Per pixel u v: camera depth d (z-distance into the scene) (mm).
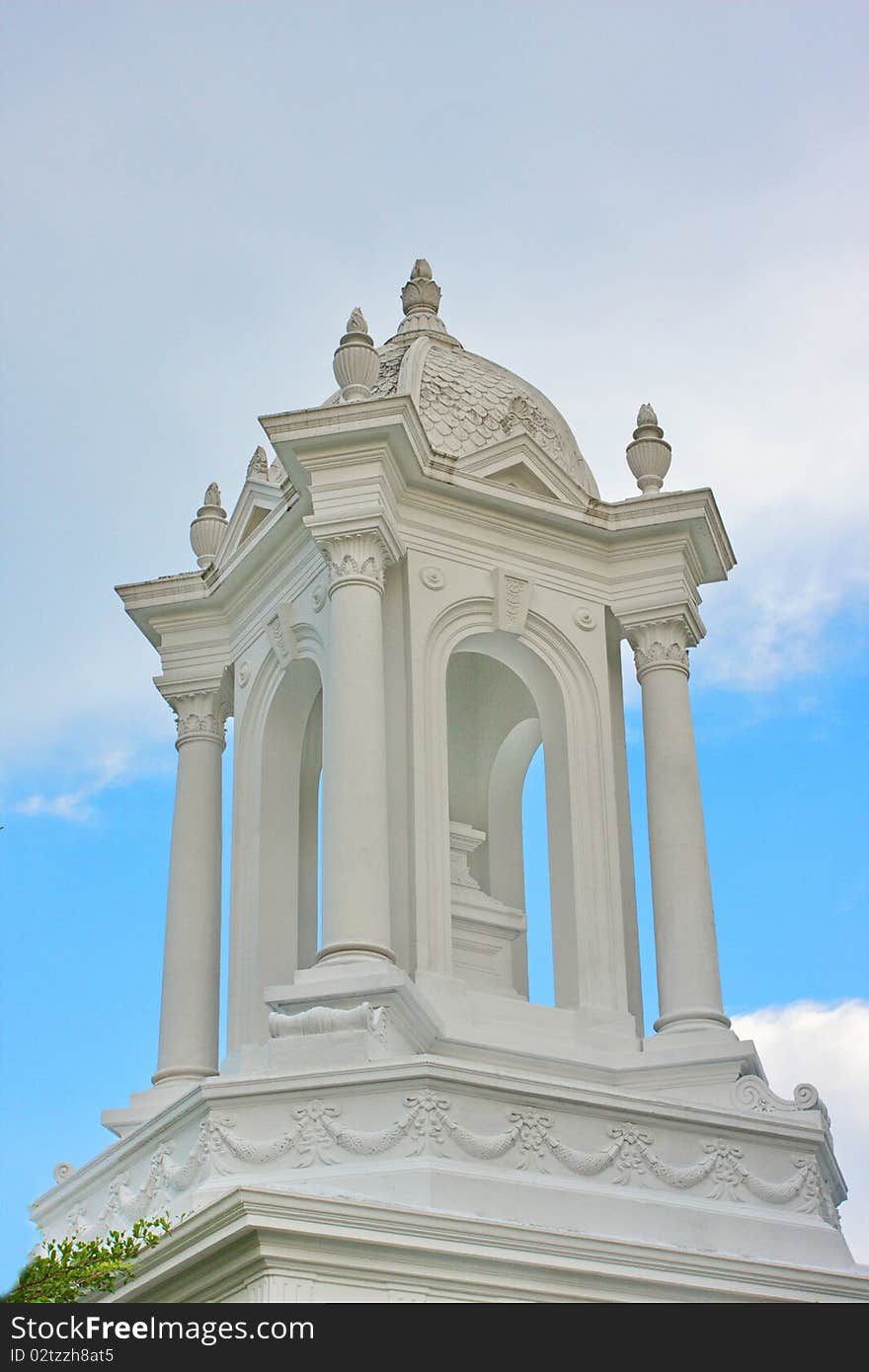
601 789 26484
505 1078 21719
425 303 30578
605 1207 21594
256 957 26031
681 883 25625
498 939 26391
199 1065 26281
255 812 27016
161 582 28703
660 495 27469
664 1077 24172
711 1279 20953
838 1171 24891
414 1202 20391
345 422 25328
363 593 24875
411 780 25031
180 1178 21891
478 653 29562
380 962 22719
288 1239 18938
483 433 27828
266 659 27500
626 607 27391
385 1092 21344
